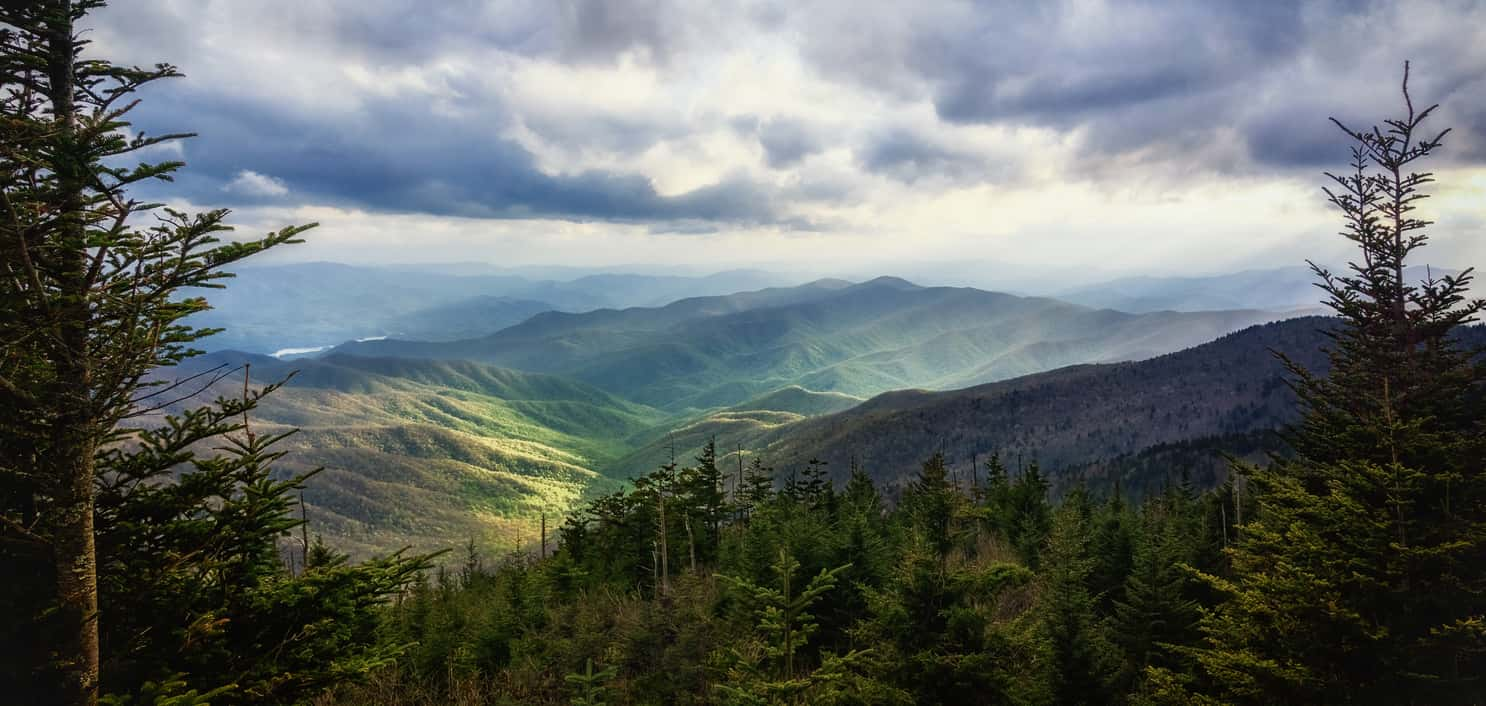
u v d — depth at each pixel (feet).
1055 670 40.55
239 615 24.70
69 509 20.98
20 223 18.83
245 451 25.36
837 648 56.70
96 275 20.11
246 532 24.97
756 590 35.60
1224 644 40.86
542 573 99.19
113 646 23.50
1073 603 42.93
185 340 22.33
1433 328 42.96
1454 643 33.63
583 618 64.13
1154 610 58.08
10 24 19.58
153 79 21.80
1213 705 37.55
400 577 28.09
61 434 20.68
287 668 25.40
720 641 51.49
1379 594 35.42
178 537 24.40
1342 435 42.39
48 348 20.06
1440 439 39.04
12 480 21.39
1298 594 36.70
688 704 47.03
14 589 21.61
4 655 21.52
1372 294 46.06
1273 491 45.52
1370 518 36.65
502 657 64.08
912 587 39.58
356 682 27.04
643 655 55.88
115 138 19.35
